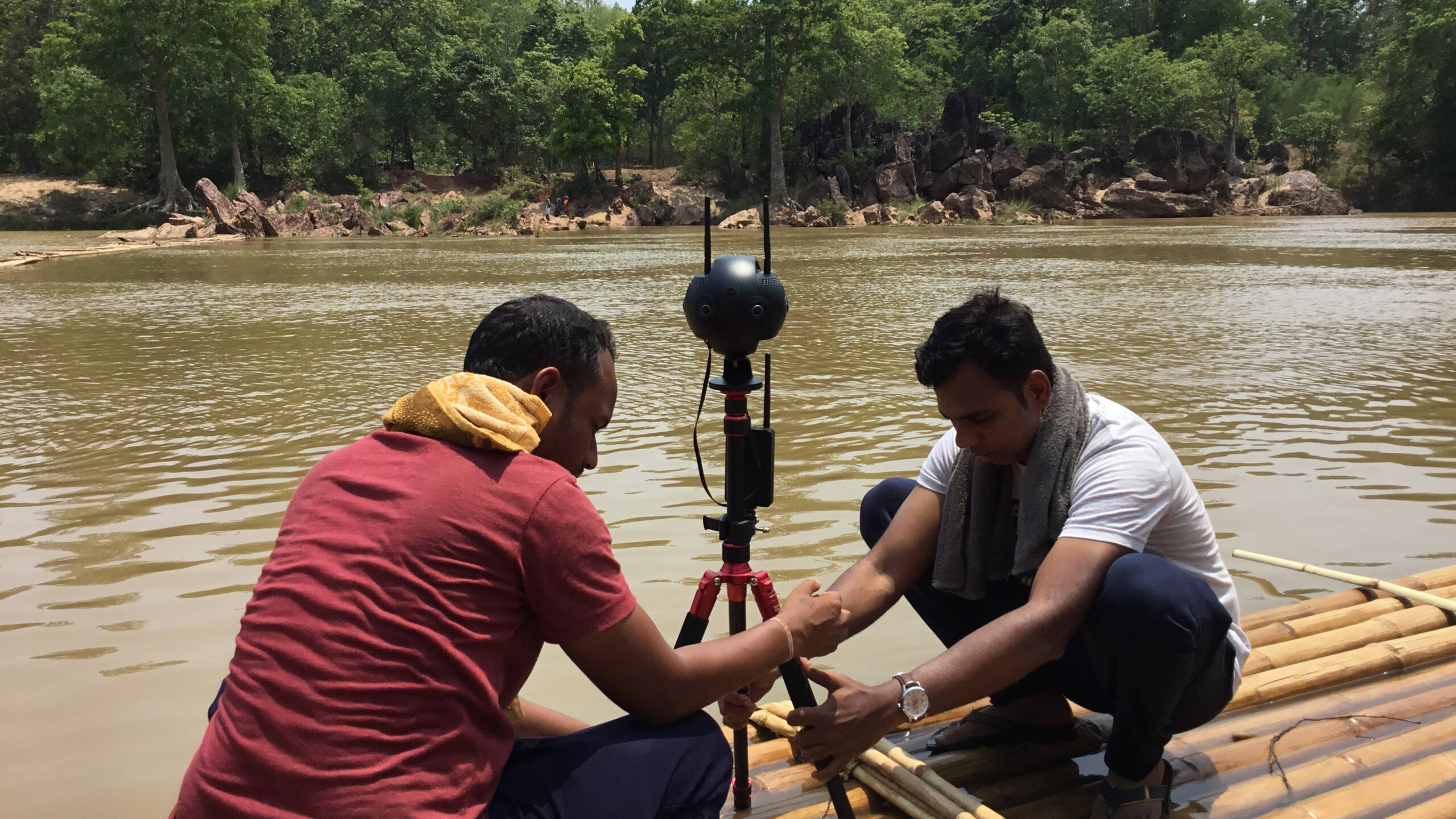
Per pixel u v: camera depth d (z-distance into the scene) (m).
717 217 58.41
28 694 3.11
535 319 1.97
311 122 61.94
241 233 47.44
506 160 66.12
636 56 71.62
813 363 9.08
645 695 1.89
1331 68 82.38
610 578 1.82
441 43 64.69
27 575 4.12
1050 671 2.53
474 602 1.73
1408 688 2.92
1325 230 35.47
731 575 2.23
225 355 10.12
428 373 8.92
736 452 2.18
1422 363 8.50
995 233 40.38
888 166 56.38
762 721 2.82
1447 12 58.19
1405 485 5.06
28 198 59.03
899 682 2.12
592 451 2.07
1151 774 2.28
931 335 2.31
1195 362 8.67
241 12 56.47
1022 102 72.06
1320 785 2.40
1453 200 61.91
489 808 1.80
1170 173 56.19
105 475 5.64
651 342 10.64
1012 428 2.28
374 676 1.65
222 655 3.38
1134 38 63.25
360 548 1.71
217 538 4.55
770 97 56.69
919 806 2.32
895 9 71.88
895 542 2.56
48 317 13.84
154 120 59.12
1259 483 5.12
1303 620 3.28
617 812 1.85
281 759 1.62
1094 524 2.23
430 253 31.47
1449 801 2.25
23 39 65.38
